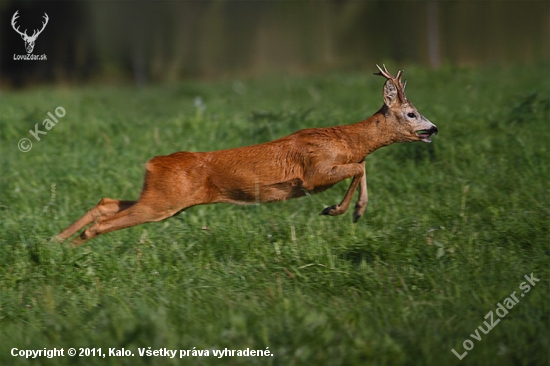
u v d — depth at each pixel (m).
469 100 35.16
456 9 63.91
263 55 67.50
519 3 63.03
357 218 18.50
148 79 65.81
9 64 68.38
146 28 66.56
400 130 18.11
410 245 16.94
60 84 66.94
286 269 16.28
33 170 25.41
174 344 12.76
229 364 12.22
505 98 34.50
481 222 18.70
